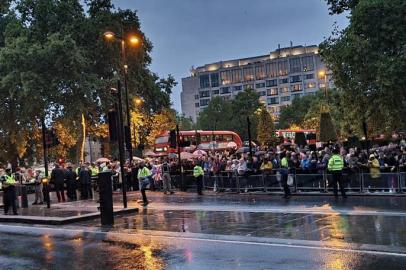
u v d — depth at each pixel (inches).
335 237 426.6
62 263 395.2
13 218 705.0
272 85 6835.6
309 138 1993.1
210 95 7150.6
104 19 1662.2
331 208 623.2
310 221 525.0
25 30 1590.8
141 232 527.5
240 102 3831.2
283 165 805.2
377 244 387.2
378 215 537.3
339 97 943.7
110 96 1594.5
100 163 1391.5
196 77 7347.4
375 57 764.6
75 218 651.5
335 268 318.7
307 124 3171.8
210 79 7160.4
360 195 756.0
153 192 1094.4
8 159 1849.2
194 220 591.8
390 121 851.4
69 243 487.5
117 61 1675.7
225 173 978.1
